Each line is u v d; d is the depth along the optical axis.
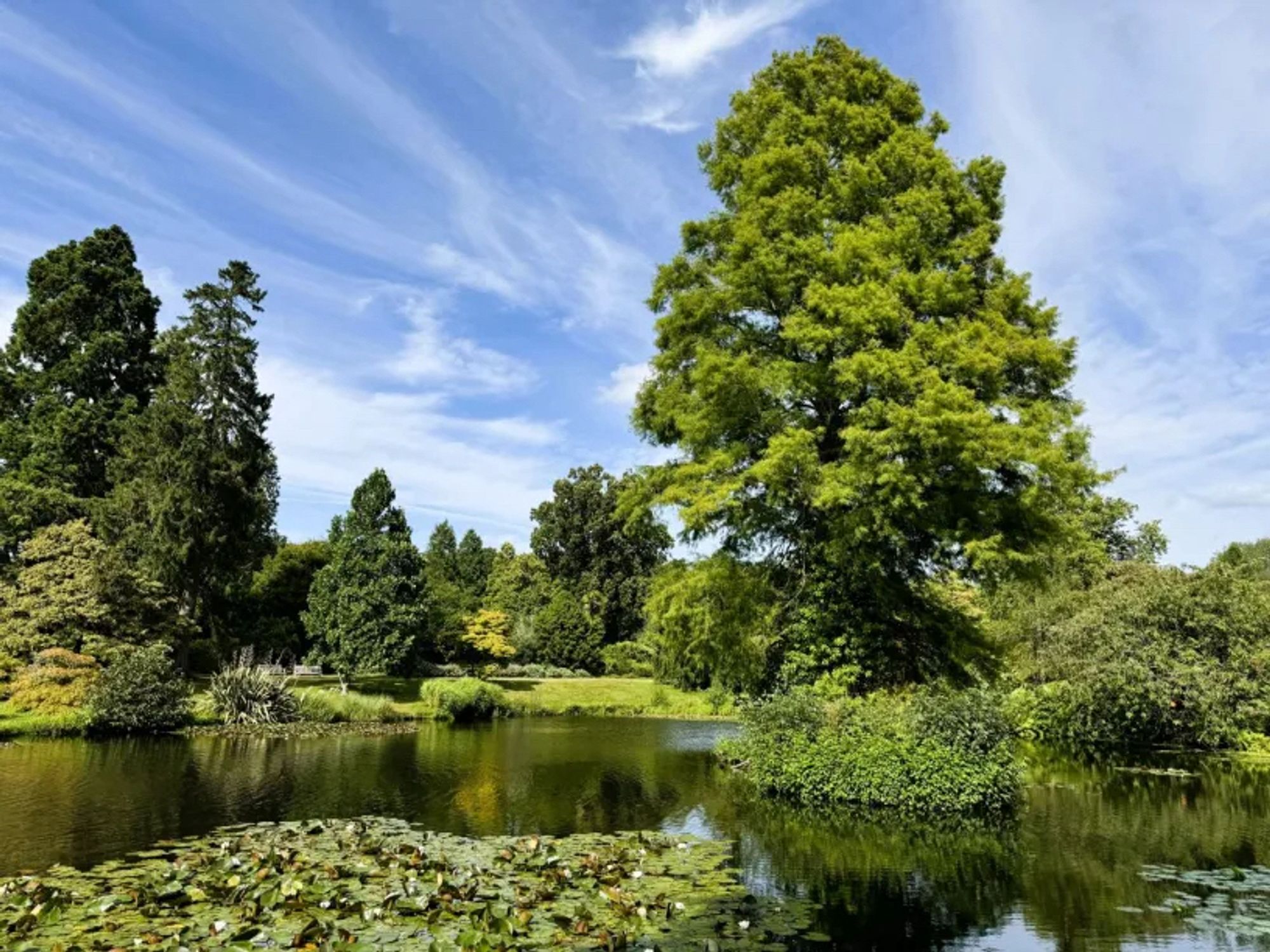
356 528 27.08
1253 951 5.41
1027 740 19.14
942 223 14.01
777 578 15.47
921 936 5.68
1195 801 11.45
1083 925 5.96
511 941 5.32
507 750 17.23
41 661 18.34
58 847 7.75
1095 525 34.88
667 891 6.69
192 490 26.47
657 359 16.58
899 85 15.69
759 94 16.11
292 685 26.28
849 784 10.74
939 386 11.77
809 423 14.44
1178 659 16.89
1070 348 14.20
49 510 25.28
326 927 5.45
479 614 40.12
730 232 16.05
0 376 30.52
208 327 28.33
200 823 8.97
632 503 17.25
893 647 14.41
